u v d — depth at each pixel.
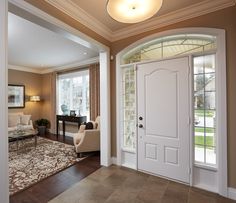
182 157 2.46
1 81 1.49
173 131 2.54
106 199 2.05
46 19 1.92
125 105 3.18
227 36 2.09
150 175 2.71
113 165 3.13
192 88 2.40
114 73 3.18
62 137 5.52
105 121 3.12
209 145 2.33
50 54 4.50
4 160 1.51
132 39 2.94
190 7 2.26
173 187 2.34
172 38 2.67
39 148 4.21
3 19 1.50
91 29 2.66
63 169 2.93
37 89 6.63
